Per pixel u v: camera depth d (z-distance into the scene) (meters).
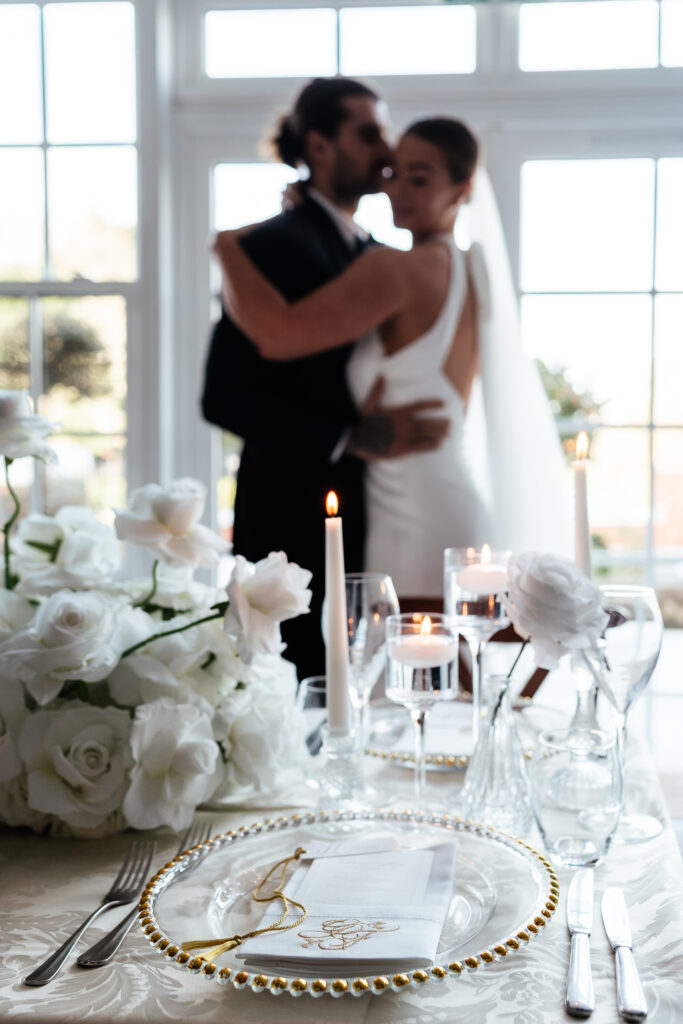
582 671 1.00
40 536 1.08
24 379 2.78
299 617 2.41
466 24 2.68
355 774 1.02
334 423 2.39
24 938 0.76
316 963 0.67
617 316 2.72
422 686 0.98
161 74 2.66
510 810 0.99
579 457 1.04
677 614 2.79
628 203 2.69
